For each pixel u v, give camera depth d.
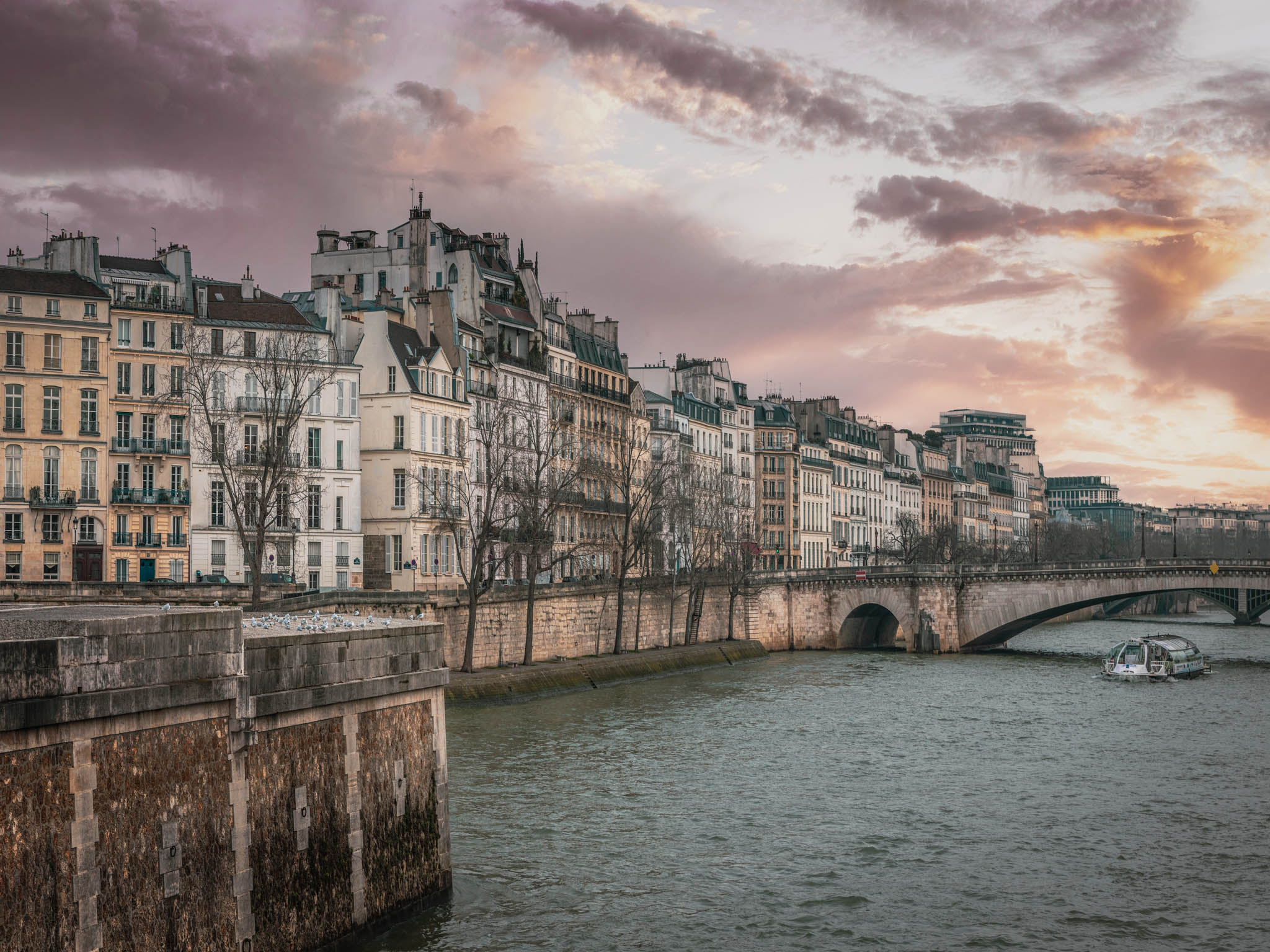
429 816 39.03
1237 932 42.50
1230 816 58.41
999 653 154.75
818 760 71.31
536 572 107.25
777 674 124.38
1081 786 65.06
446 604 97.75
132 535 105.25
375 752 35.97
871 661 141.12
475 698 91.19
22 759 24.06
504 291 143.62
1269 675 125.62
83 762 25.33
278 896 31.00
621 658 116.44
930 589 155.50
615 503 156.12
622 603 123.56
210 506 107.88
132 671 26.69
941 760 72.31
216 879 28.83
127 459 105.50
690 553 153.25
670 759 70.44
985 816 57.94
